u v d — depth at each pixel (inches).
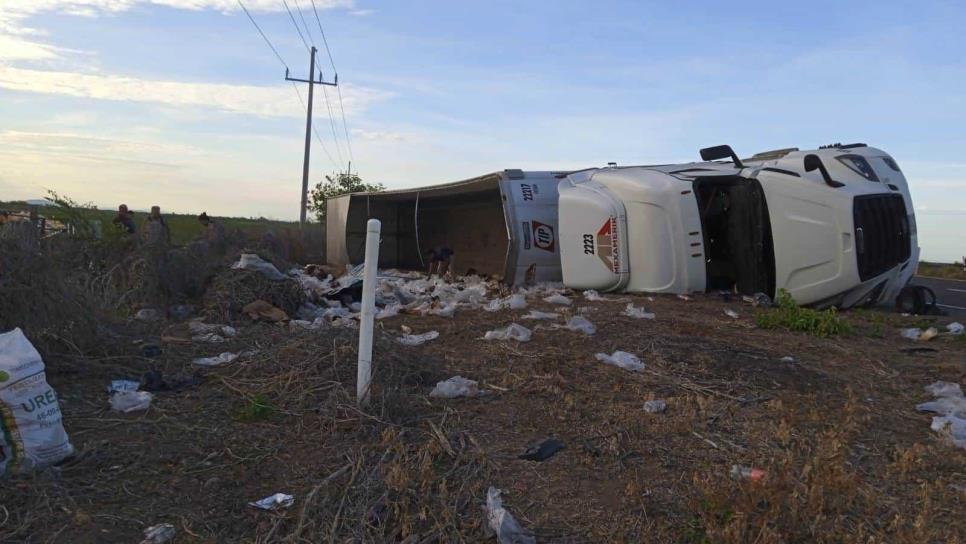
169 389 231.0
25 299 247.3
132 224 522.3
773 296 457.1
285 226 1295.5
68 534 138.6
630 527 147.4
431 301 462.3
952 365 287.9
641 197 475.8
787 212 443.2
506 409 216.5
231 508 152.5
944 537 147.0
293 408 210.4
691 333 336.5
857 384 259.4
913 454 182.9
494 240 810.8
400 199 827.4
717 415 213.9
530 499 159.5
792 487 155.3
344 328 273.0
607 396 231.3
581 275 505.7
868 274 421.1
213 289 394.3
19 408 159.2
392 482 160.7
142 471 167.8
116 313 337.7
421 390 232.1
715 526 141.6
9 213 404.5
